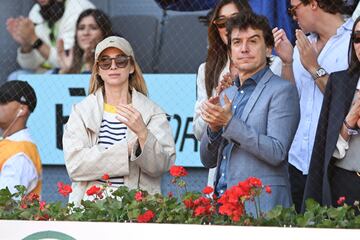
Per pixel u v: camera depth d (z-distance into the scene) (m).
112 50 22.84
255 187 19.02
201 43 27.64
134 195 20.66
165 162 22.28
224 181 21.58
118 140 22.58
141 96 23.05
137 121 21.88
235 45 21.75
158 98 27.47
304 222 18.98
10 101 25.73
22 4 29.45
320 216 19.36
